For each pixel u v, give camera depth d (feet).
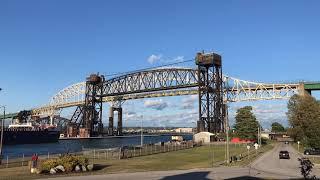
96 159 245.04
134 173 168.45
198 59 590.14
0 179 143.74
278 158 280.92
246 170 191.01
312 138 349.61
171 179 146.82
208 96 588.09
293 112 402.31
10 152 431.43
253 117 543.39
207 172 177.27
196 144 436.35
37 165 178.81
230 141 525.34
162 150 329.11
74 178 147.02
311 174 175.63
